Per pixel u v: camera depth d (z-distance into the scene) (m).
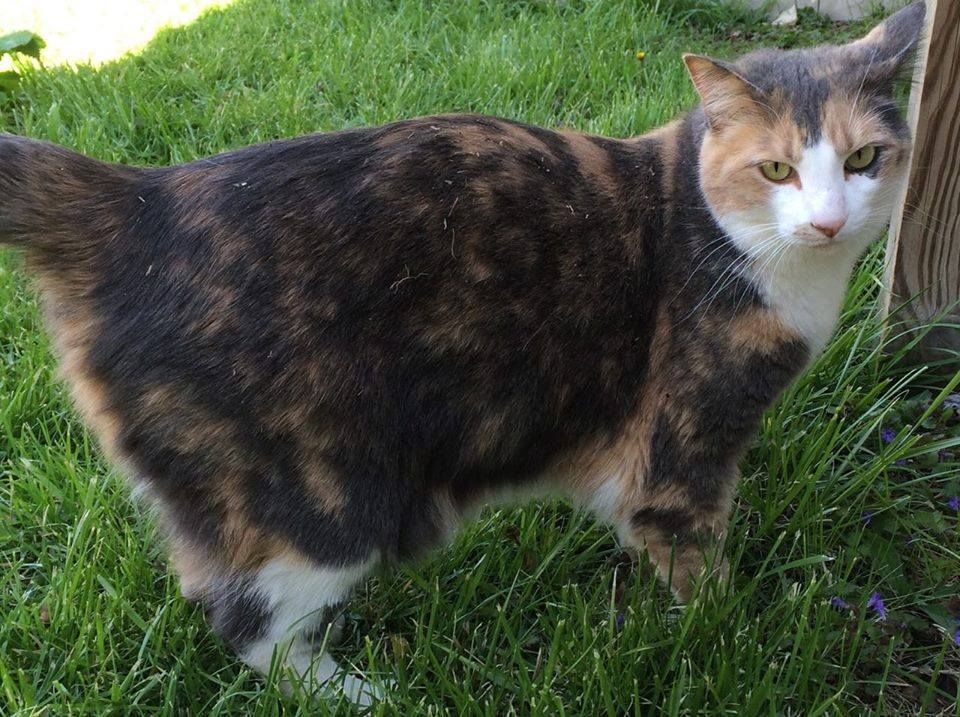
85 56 1.36
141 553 0.73
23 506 0.77
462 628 0.72
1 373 0.86
